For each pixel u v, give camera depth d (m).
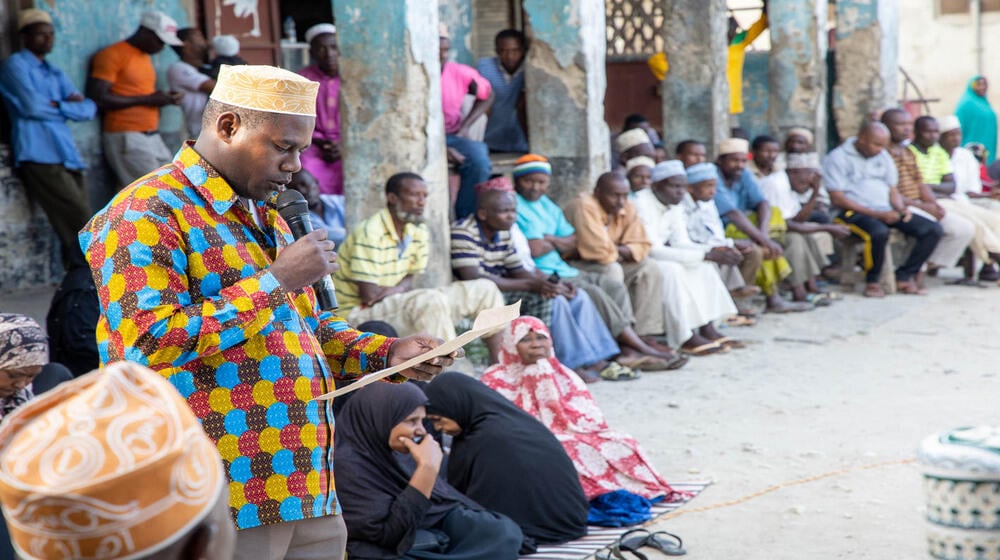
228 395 2.58
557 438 5.25
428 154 7.82
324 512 2.72
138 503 1.08
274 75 2.60
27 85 7.90
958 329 9.64
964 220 11.80
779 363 8.52
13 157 8.09
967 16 21.75
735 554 4.76
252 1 11.20
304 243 2.59
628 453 5.51
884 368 8.24
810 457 6.11
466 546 4.57
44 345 3.54
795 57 13.29
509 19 13.63
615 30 16.67
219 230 2.62
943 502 3.76
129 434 1.08
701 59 12.07
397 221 7.14
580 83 9.83
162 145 9.10
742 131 12.53
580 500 5.09
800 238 10.80
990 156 17.30
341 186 9.25
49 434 1.07
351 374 2.99
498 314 2.66
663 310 8.64
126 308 2.47
